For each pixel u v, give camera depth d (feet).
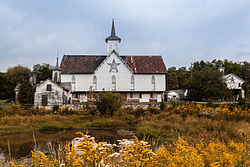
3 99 206.59
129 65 164.55
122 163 10.14
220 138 27.68
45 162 10.14
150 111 69.21
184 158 10.90
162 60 170.71
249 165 12.64
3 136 41.01
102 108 66.39
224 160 11.24
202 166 10.80
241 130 28.32
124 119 59.98
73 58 167.84
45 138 38.27
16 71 223.92
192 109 57.88
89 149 8.19
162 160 10.78
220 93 138.92
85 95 156.35
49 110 70.59
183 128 39.88
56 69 157.99
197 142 23.22
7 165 18.60
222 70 210.59
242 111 48.88
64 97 118.52
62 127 50.08
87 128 50.88
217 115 50.01
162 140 31.09
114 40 175.22
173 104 75.92
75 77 156.04
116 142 33.06
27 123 54.13
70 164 9.57
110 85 157.28
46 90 110.63
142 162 8.91
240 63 285.64
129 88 157.79
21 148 29.55
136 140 9.60
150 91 158.10
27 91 118.83
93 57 171.12
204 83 145.59
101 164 8.86
